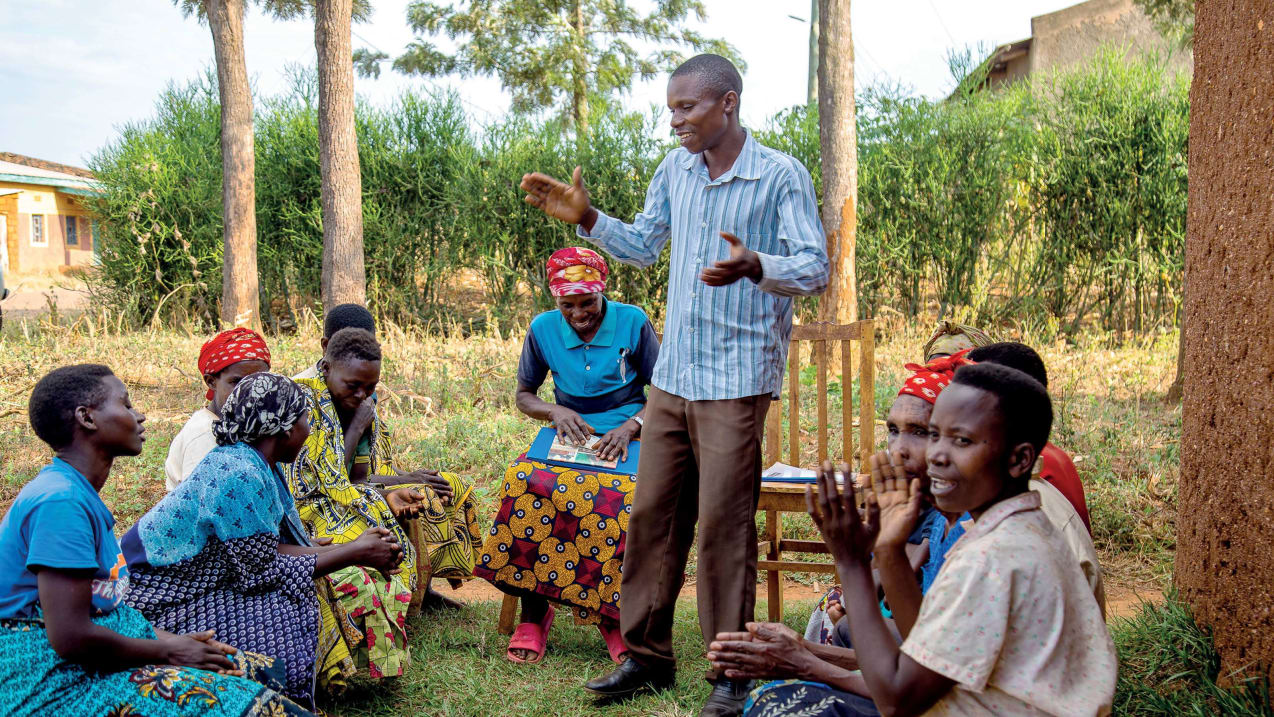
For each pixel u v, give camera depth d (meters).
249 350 3.89
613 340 4.40
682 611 4.73
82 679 2.57
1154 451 6.48
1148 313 12.28
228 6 12.60
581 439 4.29
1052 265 12.52
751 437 3.47
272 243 14.66
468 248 13.84
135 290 14.61
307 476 3.87
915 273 12.41
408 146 14.11
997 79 20.84
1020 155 12.25
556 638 4.39
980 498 2.07
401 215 14.00
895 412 2.65
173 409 8.76
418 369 10.02
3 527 2.57
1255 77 3.13
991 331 12.03
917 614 2.15
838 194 9.87
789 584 5.29
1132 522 5.53
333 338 4.01
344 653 3.50
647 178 12.91
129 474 6.78
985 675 1.92
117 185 14.74
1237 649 3.18
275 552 3.23
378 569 3.39
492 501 6.29
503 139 13.80
